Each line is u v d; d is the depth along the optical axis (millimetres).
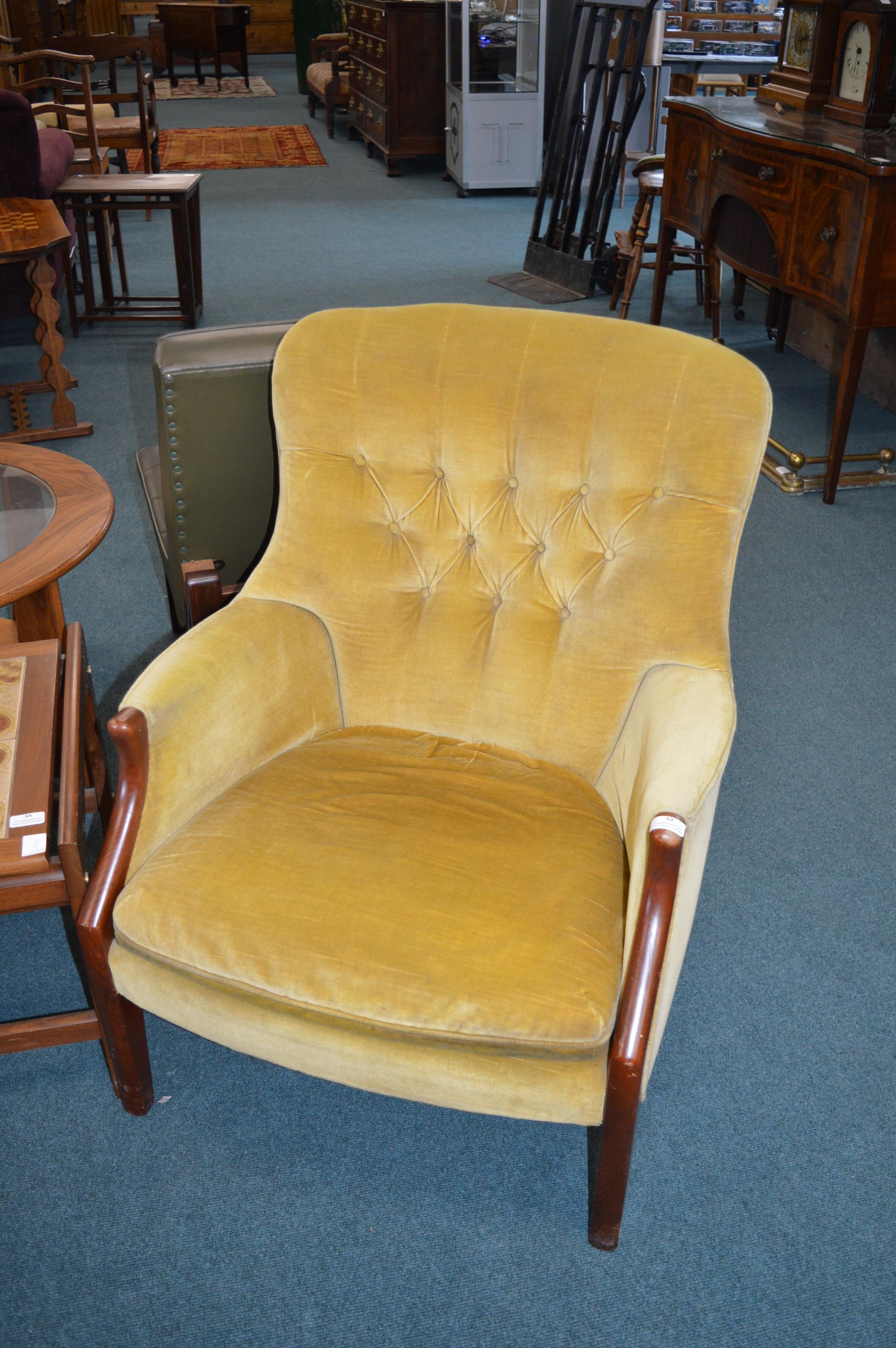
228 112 10383
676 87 5871
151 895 1367
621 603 1619
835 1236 1465
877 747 2408
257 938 1308
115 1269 1424
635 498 1608
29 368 4520
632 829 1387
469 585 1737
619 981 1281
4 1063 1697
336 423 1722
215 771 1545
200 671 1530
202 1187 1523
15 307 4520
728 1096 1653
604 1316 1374
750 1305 1387
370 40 7859
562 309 5227
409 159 8469
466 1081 1262
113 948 1396
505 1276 1419
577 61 7176
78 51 5625
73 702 1654
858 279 3027
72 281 4781
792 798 2262
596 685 1640
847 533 3309
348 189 7602
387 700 1761
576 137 5473
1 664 1707
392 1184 1529
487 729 1717
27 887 1398
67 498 2020
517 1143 1589
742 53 6973
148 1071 1570
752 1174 1543
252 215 6887
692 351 1583
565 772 1654
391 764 1642
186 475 2268
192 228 4875
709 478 1550
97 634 2750
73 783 1483
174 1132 1596
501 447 1679
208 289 5422
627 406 1600
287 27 14445
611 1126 1275
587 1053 1226
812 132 3291
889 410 4113
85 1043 1739
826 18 3533
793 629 2832
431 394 1693
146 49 5742
